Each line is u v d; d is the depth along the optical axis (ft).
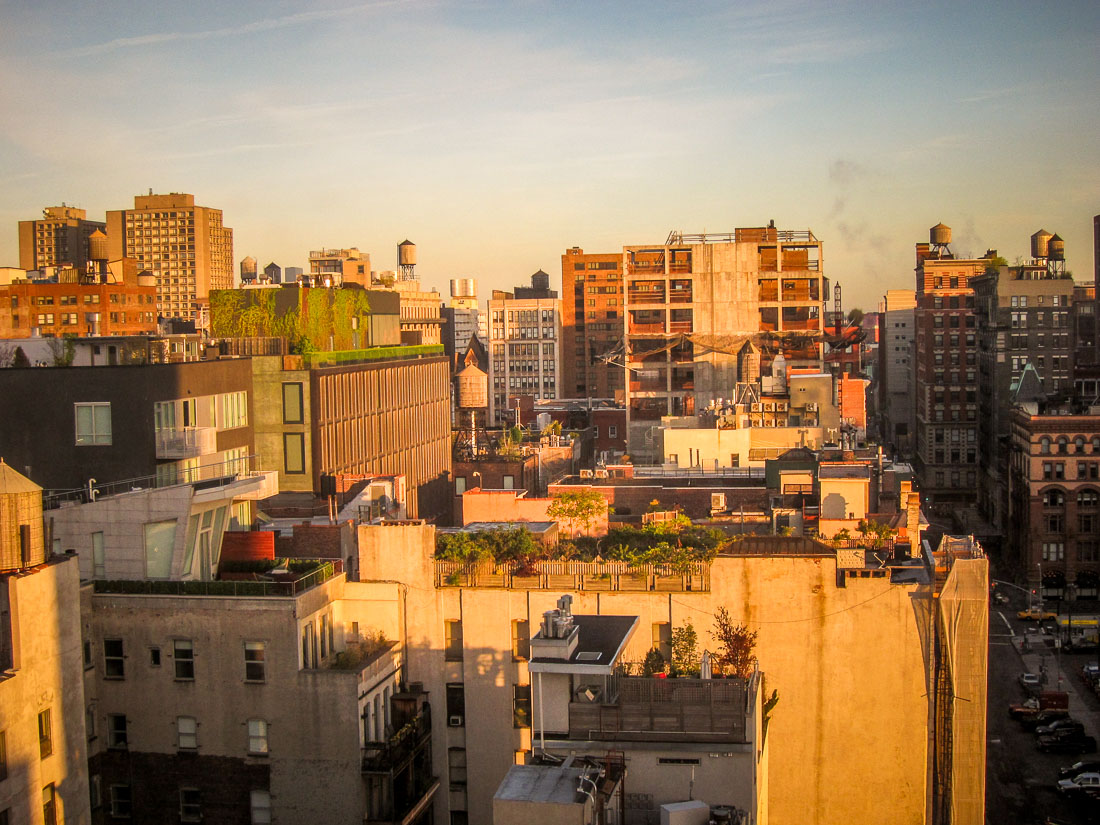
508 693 197.98
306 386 392.88
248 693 187.83
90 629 191.72
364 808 184.44
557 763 135.85
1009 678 437.99
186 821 190.80
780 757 192.24
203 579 209.05
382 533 203.10
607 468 382.22
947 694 187.11
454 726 200.75
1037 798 327.26
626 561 198.18
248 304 462.60
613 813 132.05
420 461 515.09
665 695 145.18
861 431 523.29
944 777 187.62
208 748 189.26
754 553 193.77
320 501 352.90
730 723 143.64
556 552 210.59
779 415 482.69
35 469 243.19
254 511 254.88
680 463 417.69
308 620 190.70
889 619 189.06
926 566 203.62
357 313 515.09
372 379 451.53
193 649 189.26
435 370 541.75
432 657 201.16
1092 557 555.28
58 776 165.99
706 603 192.34
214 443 255.70
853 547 208.03
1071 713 394.52
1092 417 554.46
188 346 352.69
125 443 240.73
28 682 160.35
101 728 192.03
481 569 201.57
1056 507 557.74
